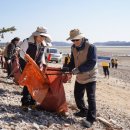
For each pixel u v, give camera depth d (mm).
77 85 4082
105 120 4441
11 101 4633
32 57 4145
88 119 4012
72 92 7426
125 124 5035
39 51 4180
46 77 4000
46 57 4309
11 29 7836
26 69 3947
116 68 25703
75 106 4898
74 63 4070
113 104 7441
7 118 3686
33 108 4180
